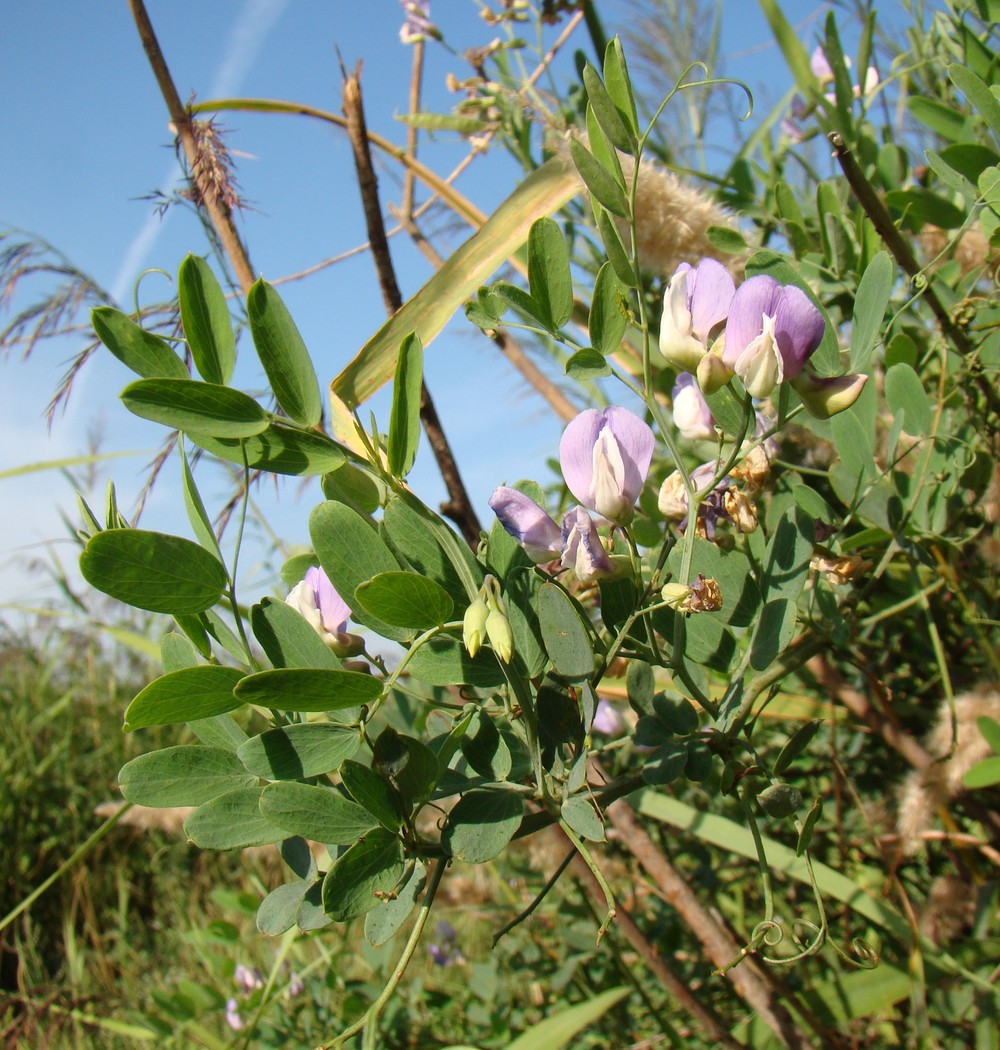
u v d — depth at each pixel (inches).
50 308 17.4
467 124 20.4
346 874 7.2
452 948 25.0
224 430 7.6
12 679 61.6
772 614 9.0
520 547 8.8
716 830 15.0
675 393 10.7
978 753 13.2
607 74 8.3
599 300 9.2
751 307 8.1
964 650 16.4
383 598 7.2
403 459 8.1
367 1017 7.2
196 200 14.1
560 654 8.0
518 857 21.3
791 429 14.4
